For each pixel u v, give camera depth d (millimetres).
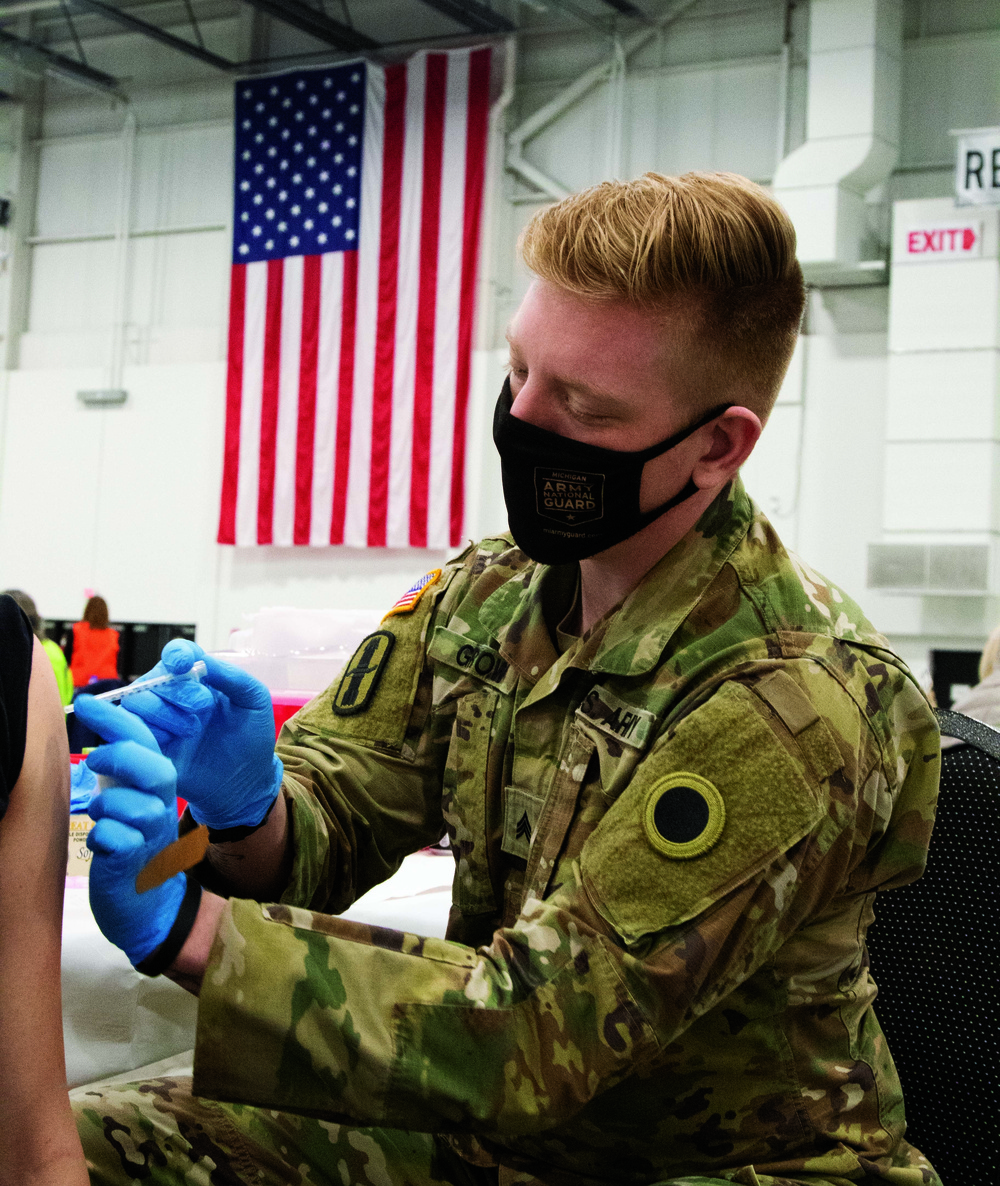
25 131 10203
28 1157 719
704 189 864
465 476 8125
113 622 9508
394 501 8227
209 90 9602
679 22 8211
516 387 937
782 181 7305
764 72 7965
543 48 8539
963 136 6906
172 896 703
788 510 7609
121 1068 1058
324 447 8430
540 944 749
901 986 1091
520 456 899
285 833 955
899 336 7094
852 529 7484
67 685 5539
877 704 870
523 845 928
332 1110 703
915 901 1093
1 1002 717
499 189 8375
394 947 735
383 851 1043
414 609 1086
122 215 9844
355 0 9047
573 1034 728
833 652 866
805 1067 863
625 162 8273
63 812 764
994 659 2098
